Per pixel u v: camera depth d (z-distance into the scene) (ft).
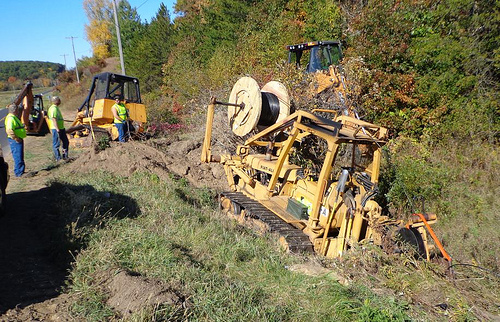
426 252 18.86
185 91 64.23
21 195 27.40
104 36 231.30
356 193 20.48
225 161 28.07
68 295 13.94
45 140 58.13
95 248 16.85
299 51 39.68
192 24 108.68
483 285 18.11
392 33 39.42
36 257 17.35
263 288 15.35
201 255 17.81
